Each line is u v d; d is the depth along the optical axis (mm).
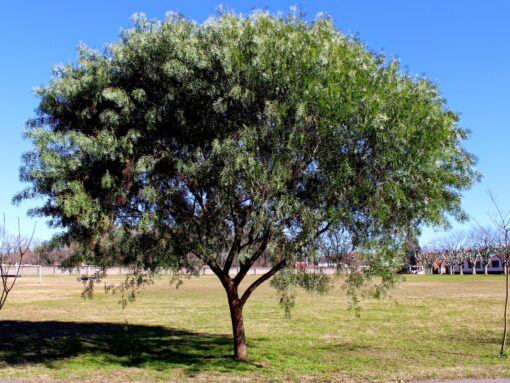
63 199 11805
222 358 15492
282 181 11477
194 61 11773
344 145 11719
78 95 12805
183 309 33406
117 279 66562
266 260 13641
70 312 31438
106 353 16797
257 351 16969
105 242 12289
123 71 12547
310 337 20891
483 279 88250
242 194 12320
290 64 11750
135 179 12055
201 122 12539
